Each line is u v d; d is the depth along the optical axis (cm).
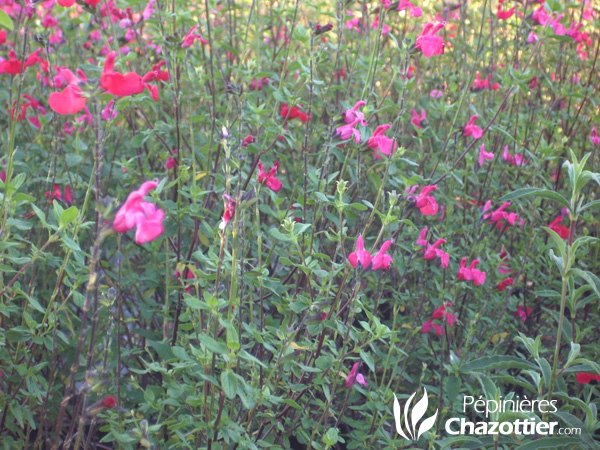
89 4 53
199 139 64
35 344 50
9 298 46
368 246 60
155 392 46
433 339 65
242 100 56
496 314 67
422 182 62
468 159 67
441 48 52
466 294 66
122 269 60
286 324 46
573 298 44
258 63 68
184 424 37
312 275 52
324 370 44
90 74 67
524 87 64
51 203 59
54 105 32
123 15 68
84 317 31
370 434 52
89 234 59
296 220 57
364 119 53
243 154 48
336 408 56
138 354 57
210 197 61
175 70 60
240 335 40
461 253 68
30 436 56
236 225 36
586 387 59
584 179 41
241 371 46
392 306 66
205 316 51
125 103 54
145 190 30
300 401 50
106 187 60
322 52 62
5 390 50
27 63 51
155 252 57
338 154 59
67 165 57
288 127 67
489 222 64
